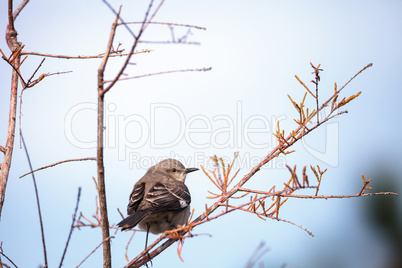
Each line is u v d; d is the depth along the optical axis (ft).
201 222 35.22
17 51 34.04
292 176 33.47
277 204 34.27
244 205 34.88
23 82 34.19
